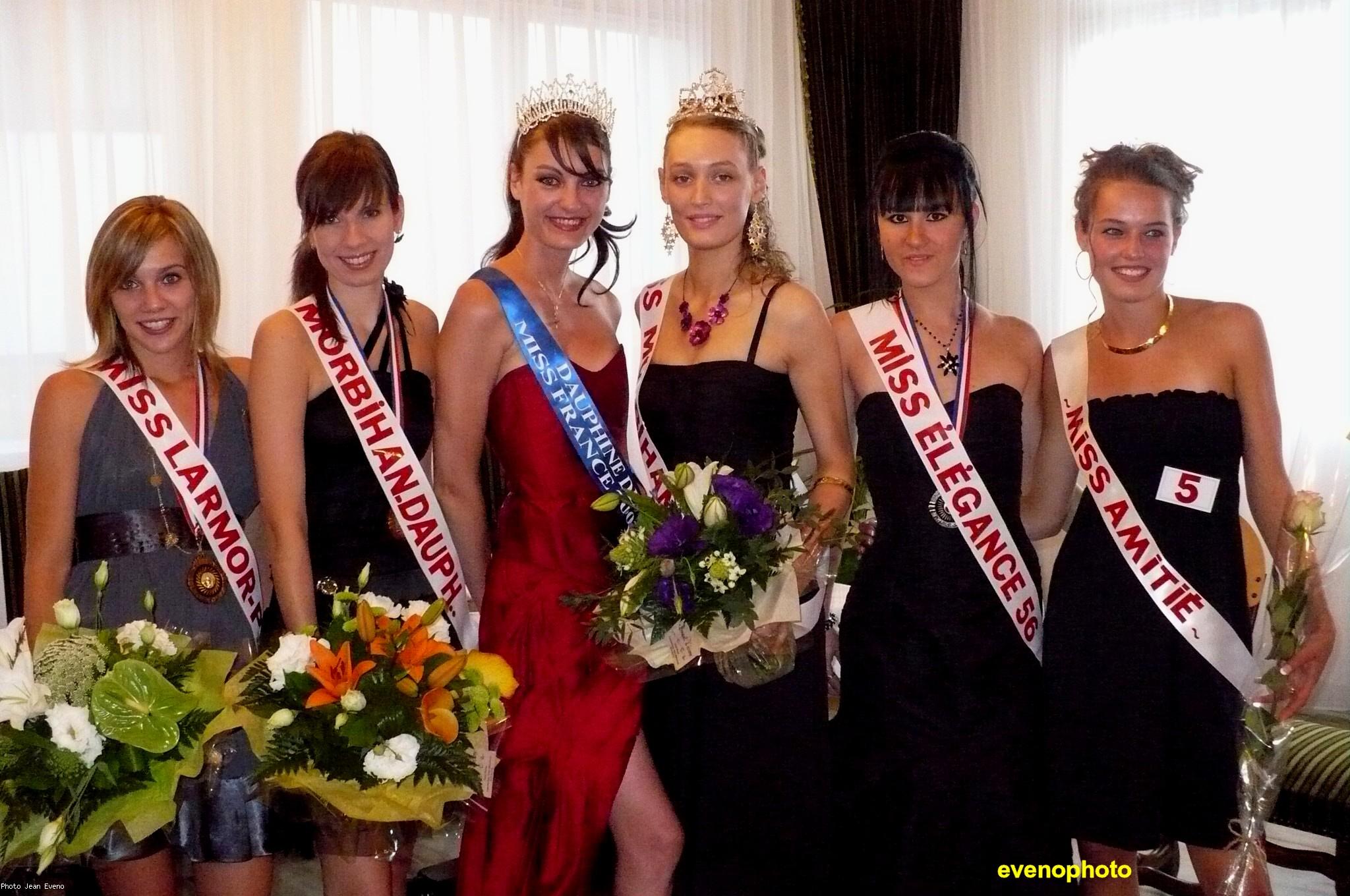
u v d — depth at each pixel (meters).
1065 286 5.20
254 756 2.00
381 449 2.19
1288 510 2.10
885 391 2.29
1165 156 2.17
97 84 3.68
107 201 3.71
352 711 1.64
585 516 2.22
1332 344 4.57
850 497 2.21
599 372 2.26
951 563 2.24
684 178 2.15
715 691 2.21
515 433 2.23
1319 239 4.59
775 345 2.18
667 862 2.21
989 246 5.23
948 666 2.24
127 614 2.11
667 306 2.28
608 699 2.14
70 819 1.60
